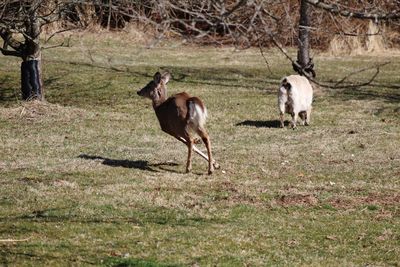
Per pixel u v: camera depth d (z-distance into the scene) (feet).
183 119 81.15
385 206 71.26
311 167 86.58
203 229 62.49
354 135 104.17
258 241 60.03
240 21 33.40
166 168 84.33
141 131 104.94
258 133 104.83
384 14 34.53
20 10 61.11
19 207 67.15
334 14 36.19
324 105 125.90
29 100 117.39
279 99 106.93
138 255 55.57
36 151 91.30
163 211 67.41
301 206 70.54
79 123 109.09
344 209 70.13
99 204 68.59
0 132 101.91
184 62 173.58
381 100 132.36
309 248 59.11
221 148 95.30
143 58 172.76
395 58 187.01
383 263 56.39
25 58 117.29
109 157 89.04
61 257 54.70
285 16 34.22
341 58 184.03
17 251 55.67
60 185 75.00
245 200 71.97
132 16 38.40
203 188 75.82
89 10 65.72
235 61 177.99
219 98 130.72
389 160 90.68
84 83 140.77
